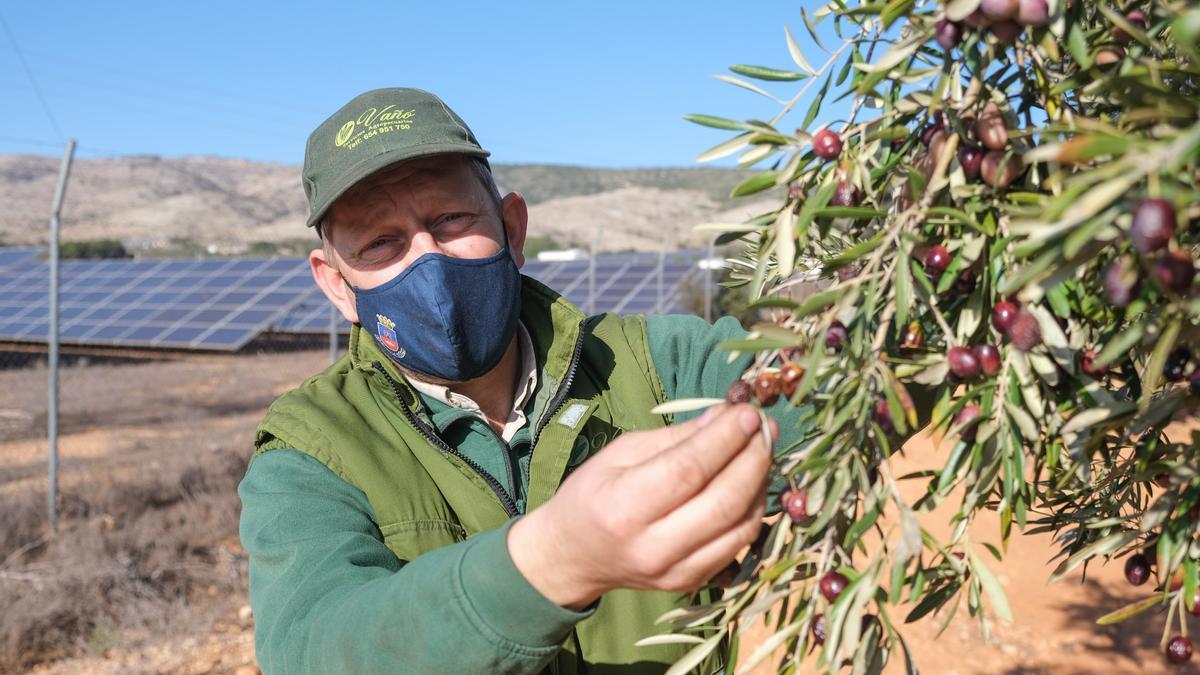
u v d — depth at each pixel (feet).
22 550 23.38
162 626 20.12
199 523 26.81
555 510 2.82
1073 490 3.91
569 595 2.85
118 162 489.67
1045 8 2.53
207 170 506.48
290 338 86.79
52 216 26.27
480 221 5.17
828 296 2.70
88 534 24.44
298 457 4.73
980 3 2.58
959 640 18.66
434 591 2.99
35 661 18.90
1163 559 2.98
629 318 6.21
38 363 78.28
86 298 87.71
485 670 2.96
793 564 2.87
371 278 5.08
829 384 2.84
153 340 75.20
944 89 2.73
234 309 79.71
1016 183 2.93
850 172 3.04
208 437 41.78
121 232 360.89
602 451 2.88
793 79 3.28
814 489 2.80
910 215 2.85
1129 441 3.20
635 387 5.58
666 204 427.74
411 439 5.09
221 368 73.20
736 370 5.75
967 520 3.02
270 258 92.68
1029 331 2.69
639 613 4.91
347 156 4.81
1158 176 1.84
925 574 3.05
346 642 3.26
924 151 3.19
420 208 4.96
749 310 2.69
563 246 251.19
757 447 2.62
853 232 3.62
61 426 47.37
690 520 2.58
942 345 3.14
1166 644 3.58
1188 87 2.54
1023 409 2.89
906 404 2.72
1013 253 2.49
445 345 5.00
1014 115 2.80
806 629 2.79
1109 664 17.51
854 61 3.22
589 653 4.83
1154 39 2.74
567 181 481.87
